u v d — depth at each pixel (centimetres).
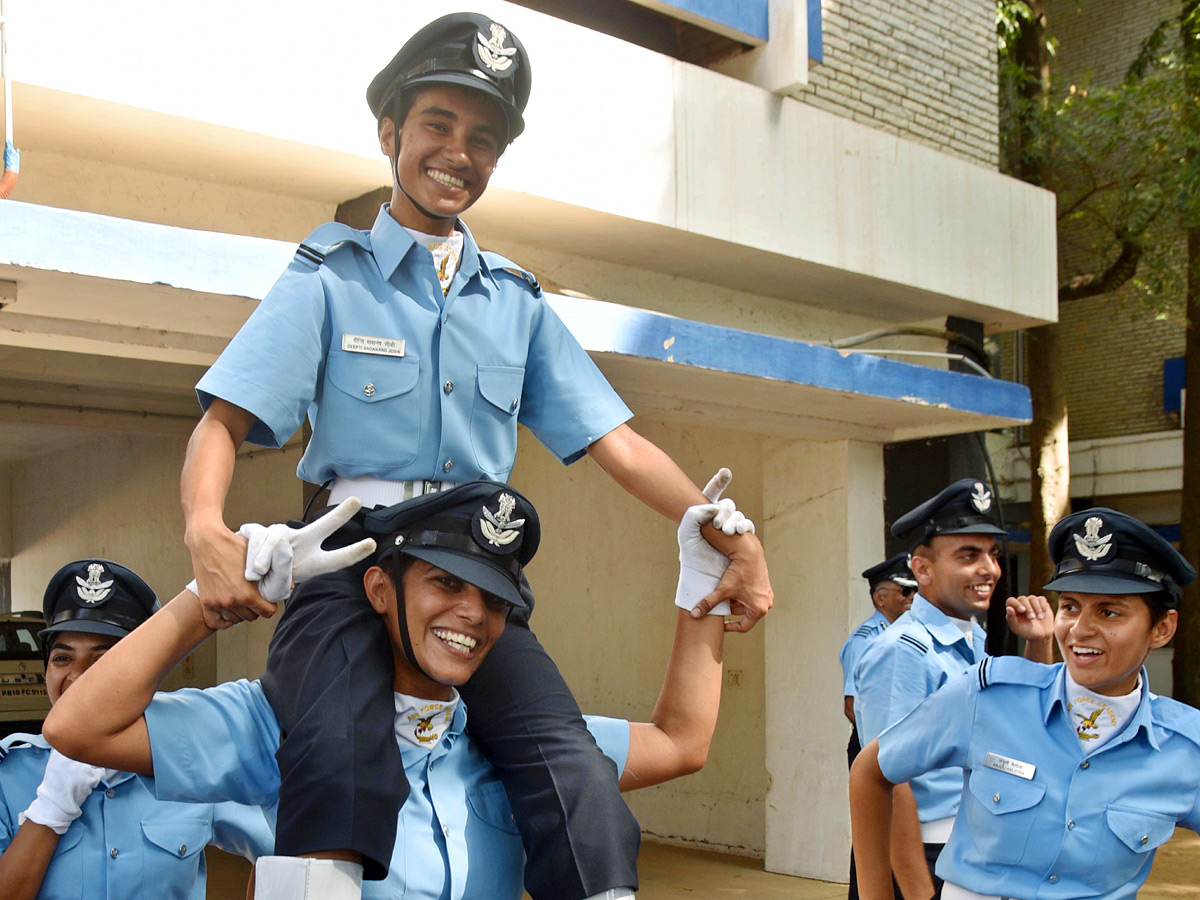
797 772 712
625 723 213
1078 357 1580
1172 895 681
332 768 167
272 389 191
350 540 192
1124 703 251
